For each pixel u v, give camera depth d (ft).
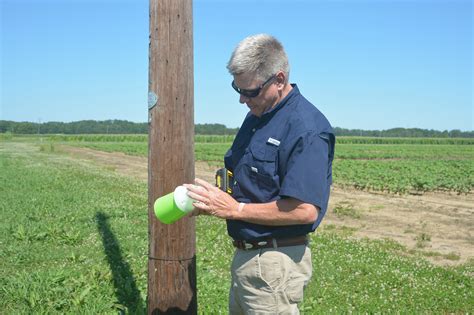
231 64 9.70
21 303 18.57
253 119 10.75
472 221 44.21
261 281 10.31
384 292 22.36
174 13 13.10
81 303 18.61
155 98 13.33
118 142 285.43
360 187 69.67
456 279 25.11
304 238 10.50
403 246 33.53
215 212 9.98
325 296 21.27
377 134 536.42
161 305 14.03
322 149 9.71
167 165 13.46
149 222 13.99
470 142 322.75
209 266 24.99
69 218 37.14
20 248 27.14
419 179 68.49
